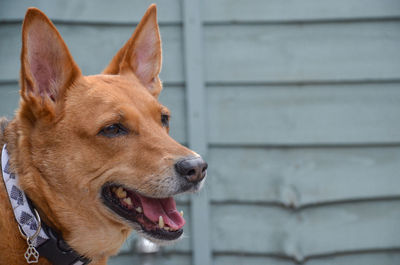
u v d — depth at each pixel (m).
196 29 1.38
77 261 1.07
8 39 1.35
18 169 1.04
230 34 1.39
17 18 1.35
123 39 1.39
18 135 1.05
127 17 1.38
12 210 1.02
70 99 1.07
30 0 1.35
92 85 1.09
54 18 1.36
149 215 1.07
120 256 1.38
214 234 1.39
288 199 1.39
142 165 1.05
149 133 1.07
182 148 1.07
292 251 1.39
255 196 1.39
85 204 1.05
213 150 1.39
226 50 1.39
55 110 1.06
